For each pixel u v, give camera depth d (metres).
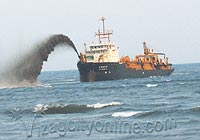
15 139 139.00
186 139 130.12
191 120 160.12
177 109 186.50
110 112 187.75
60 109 195.50
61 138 137.50
